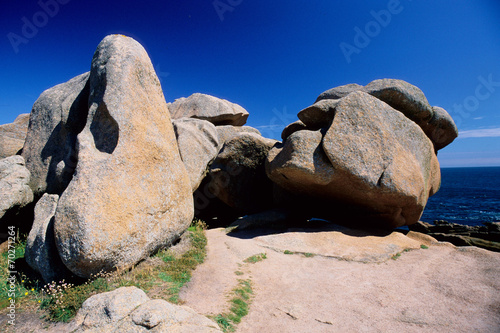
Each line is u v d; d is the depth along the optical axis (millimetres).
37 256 6469
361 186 10359
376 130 10461
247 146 14711
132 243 6805
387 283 7500
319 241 10312
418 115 11969
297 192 13000
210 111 19219
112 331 4309
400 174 10312
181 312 4684
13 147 11547
